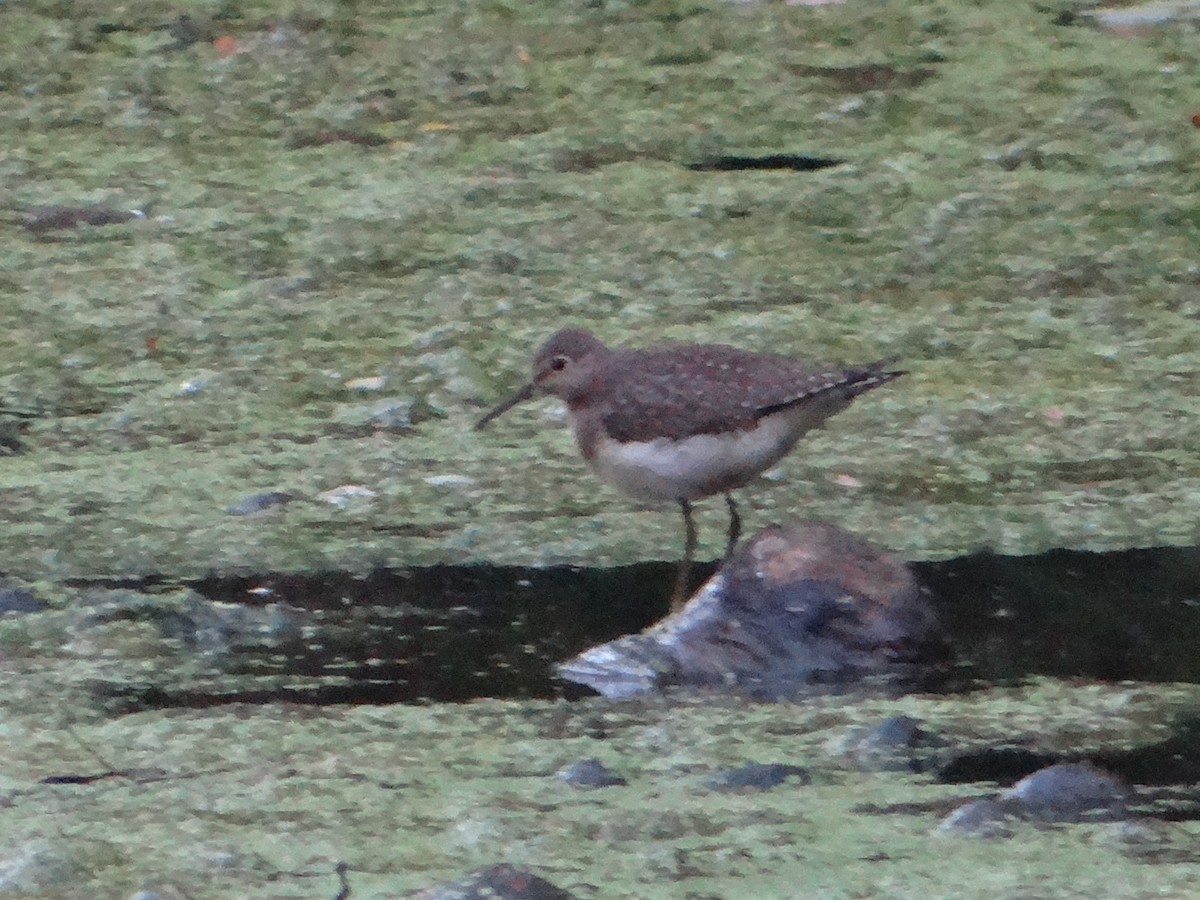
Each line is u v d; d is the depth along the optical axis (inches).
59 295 594.6
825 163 679.1
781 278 593.9
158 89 751.1
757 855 292.2
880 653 378.6
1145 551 423.8
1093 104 713.0
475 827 302.7
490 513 454.3
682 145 696.4
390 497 463.5
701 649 378.3
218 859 293.0
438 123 720.3
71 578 421.7
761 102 729.0
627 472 412.2
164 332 570.9
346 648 389.4
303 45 784.3
